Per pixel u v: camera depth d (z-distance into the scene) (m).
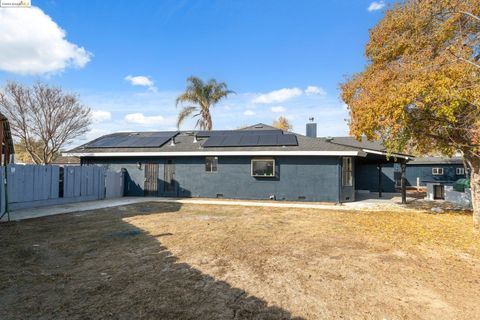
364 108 8.61
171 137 17.56
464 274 4.25
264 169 14.07
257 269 4.38
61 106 19.25
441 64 7.36
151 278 3.97
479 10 7.37
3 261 4.64
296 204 12.73
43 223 7.84
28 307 3.10
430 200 14.86
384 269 4.43
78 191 12.73
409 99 7.02
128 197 15.12
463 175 23.12
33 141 20.06
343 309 3.15
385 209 11.45
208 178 14.91
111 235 6.49
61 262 4.61
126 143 16.69
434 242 6.12
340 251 5.39
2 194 9.47
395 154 12.49
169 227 7.43
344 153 12.74
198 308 3.12
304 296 3.46
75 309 3.07
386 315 3.02
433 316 3.01
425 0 8.20
